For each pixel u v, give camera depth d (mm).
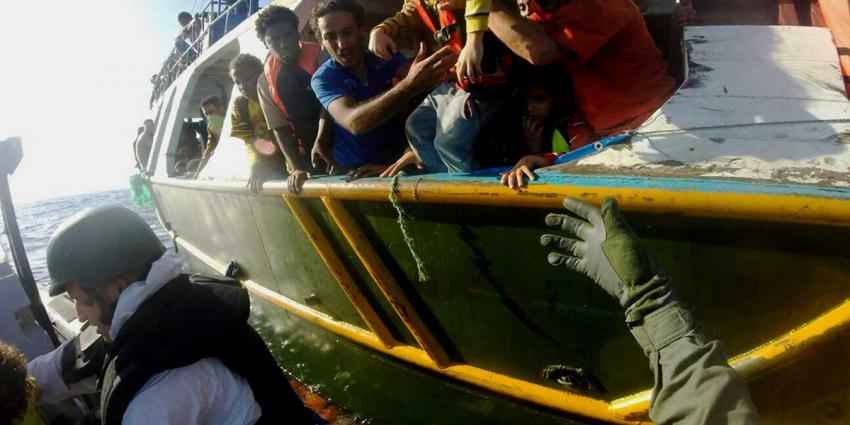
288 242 3711
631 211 1853
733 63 2061
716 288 1888
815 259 1671
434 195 2311
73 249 1541
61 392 2141
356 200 2715
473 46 2020
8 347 1670
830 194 1528
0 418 1574
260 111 3791
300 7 4066
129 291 1552
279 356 4762
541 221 2104
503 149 2416
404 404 3445
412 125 2512
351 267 3166
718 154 1798
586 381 2424
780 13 2994
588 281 2148
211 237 5594
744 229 1725
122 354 1495
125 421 1451
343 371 3996
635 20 2172
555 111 2320
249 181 3627
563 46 2064
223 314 1618
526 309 2430
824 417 1905
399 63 3010
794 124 1800
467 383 2967
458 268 2562
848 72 2117
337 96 2732
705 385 1053
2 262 3129
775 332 1852
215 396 1566
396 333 3291
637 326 1234
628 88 2234
